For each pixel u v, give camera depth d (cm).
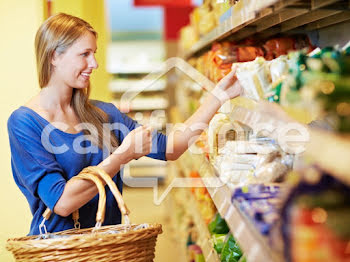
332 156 80
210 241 271
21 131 209
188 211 455
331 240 76
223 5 276
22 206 340
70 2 454
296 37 265
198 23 390
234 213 143
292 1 151
